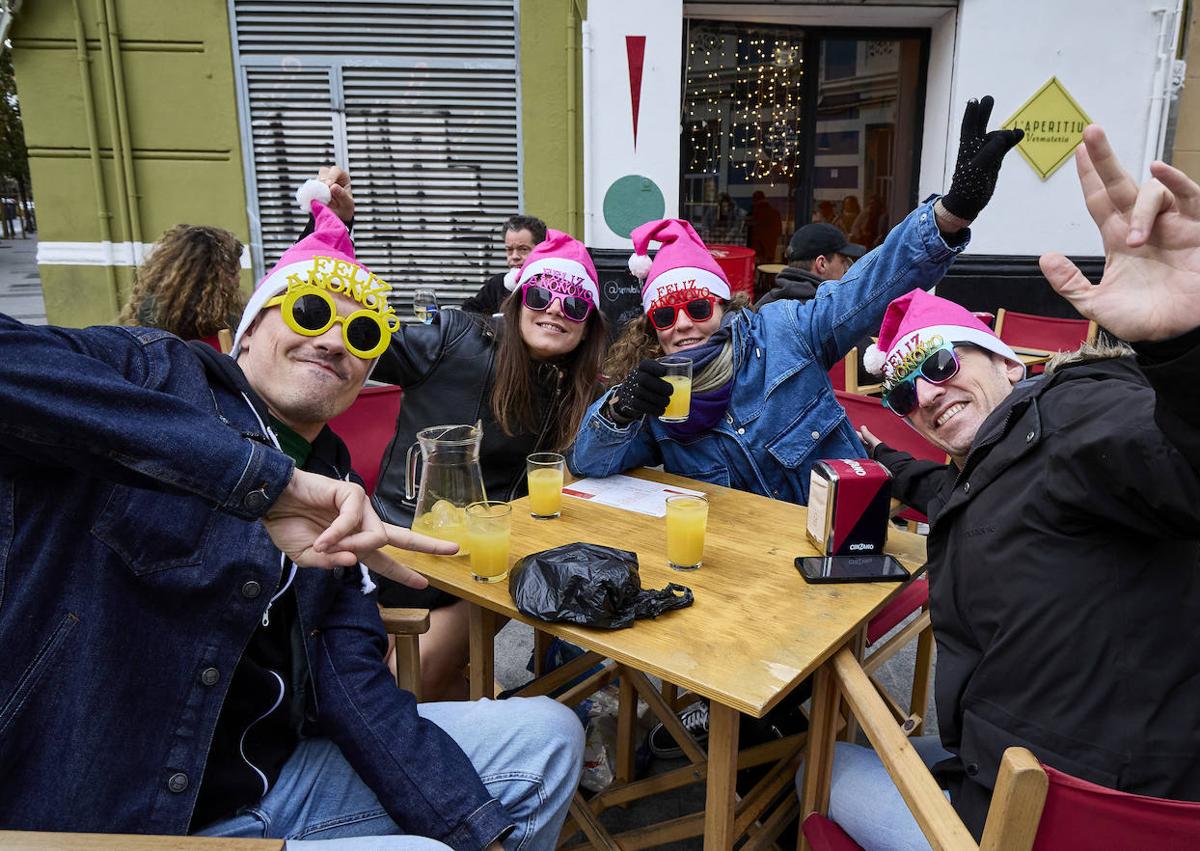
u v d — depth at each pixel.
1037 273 5.65
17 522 1.12
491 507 1.66
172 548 1.19
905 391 1.66
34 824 1.10
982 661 1.35
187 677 1.19
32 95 5.12
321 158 5.35
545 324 2.21
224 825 1.28
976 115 1.99
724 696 1.24
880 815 1.42
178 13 5.06
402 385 2.40
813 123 5.87
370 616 1.52
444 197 5.44
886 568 1.68
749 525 1.95
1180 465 1.06
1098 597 1.24
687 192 5.81
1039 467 1.32
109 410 0.96
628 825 2.12
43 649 1.10
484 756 1.45
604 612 1.45
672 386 1.97
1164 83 5.34
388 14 5.11
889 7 5.35
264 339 1.46
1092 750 1.23
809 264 4.25
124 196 5.31
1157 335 0.98
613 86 5.22
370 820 1.38
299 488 1.07
